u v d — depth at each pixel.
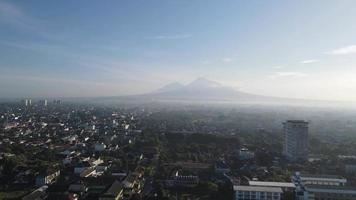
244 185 199.12
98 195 195.25
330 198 188.38
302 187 198.38
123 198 193.12
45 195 189.12
